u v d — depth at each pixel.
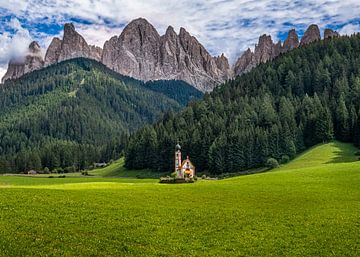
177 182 113.06
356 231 39.28
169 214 45.72
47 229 36.72
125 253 31.72
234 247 34.69
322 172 85.69
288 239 37.09
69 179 162.75
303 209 49.59
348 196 57.97
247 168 176.62
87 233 36.56
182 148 197.88
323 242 36.06
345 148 167.50
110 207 47.53
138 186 76.69
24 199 48.91
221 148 180.38
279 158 175.12
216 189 67.62
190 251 33.22
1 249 30.52
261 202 54.41
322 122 180.88
